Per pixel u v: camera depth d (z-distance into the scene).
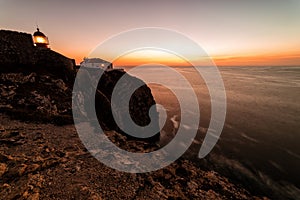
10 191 7.54
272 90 86.94
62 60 30.81
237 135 32.78
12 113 16.19
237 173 20.52
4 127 13.70
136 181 10.92
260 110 50.69
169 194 10.34
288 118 42.75
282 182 18.94
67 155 12.02
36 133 14.16
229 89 94.75
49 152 11.69
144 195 9.66
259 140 30.36
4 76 21.36
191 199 10.58
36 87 22.19
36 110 18.28
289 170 21.27
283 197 16.69
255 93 79.81
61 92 23.97
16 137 12.63
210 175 15.48
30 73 24.22
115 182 10.26
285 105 56.56
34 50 27.64
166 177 12.58
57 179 9.28
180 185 12.00
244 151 26.41
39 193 7.98
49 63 29.08
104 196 8.77
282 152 25.98
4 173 8.46
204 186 12.94
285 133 33.38
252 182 18.80
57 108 20.50
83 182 9.49
